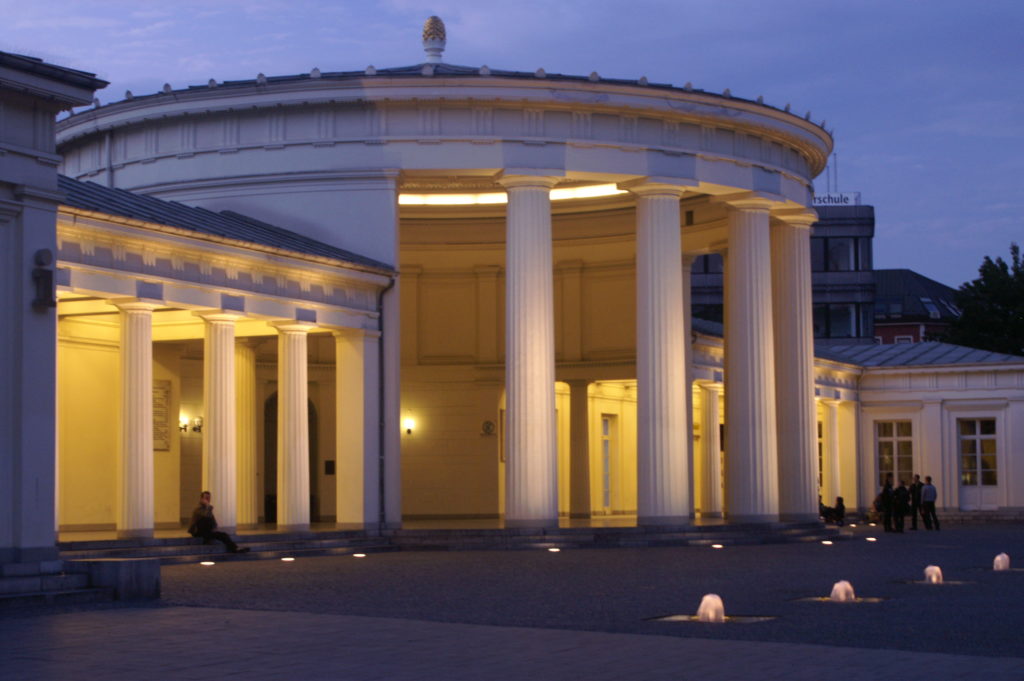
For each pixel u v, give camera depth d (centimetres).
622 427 5209
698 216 4416
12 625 1628
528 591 2125
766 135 3978
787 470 4197
